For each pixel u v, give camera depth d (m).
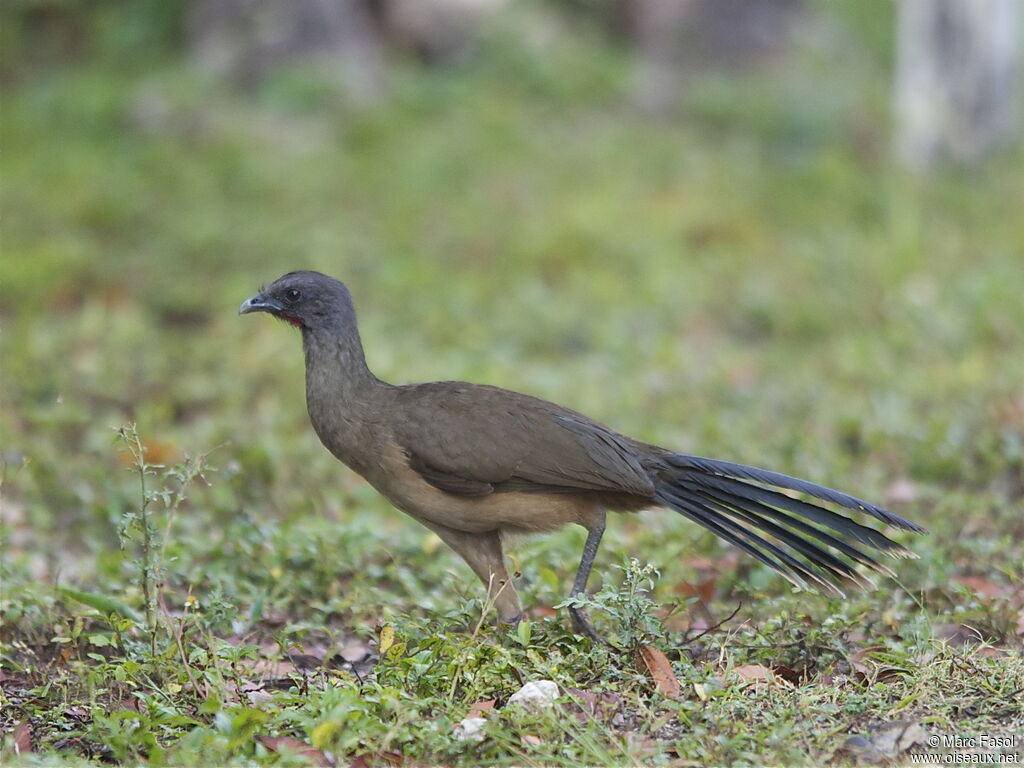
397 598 8.61
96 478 11.16
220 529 10.22
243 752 6.16
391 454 8.12
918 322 17.03
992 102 25.89
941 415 13.15
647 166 23.05
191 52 25.48
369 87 24.58
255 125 23.20
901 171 23.75
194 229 19.80
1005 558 9.04
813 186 22.95
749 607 8.41
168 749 6.25
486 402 8.13
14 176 21.02
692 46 27.61
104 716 6.60
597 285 18.42
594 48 27.08
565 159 22.95
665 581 8.77
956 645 7.88
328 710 6.23
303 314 8.38
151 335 16.23
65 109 23.50
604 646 7.16
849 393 14.55
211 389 14.46
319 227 20.23
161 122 23.27
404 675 6.84
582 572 8.08
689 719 6.46
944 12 25.34
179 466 8.63
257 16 24.91
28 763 6.09
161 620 7.66
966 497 10.32
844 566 7.89
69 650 7.64
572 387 14.66
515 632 7.36
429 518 8.23
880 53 29.62
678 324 17.64
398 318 17.36
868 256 19.80
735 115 25.47
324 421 8.37
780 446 12.24
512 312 17.50
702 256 19.88
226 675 7.04
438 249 19.91
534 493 8.04
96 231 20.02
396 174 22.00
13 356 14.83
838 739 6.20
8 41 25.78
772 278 19.06
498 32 26.08
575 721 6.25
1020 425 12.70
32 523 10.55
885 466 11.93
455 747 6.12
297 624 8.02
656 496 8.12
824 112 25.45
